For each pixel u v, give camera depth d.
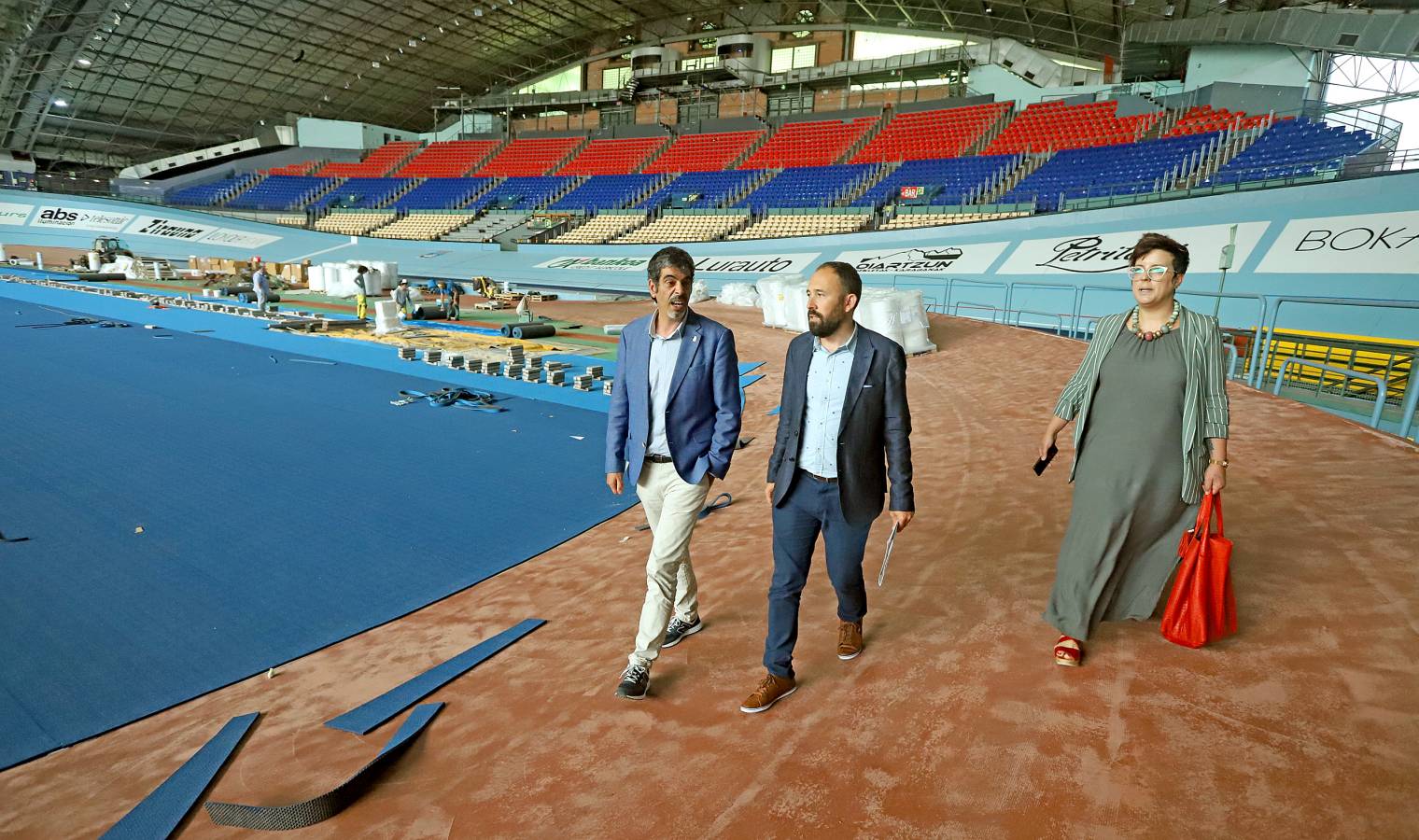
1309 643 2.72
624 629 3.97
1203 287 17.17
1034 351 12.03
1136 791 2.09
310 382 11.81
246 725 3.32
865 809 2.19
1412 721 2.23
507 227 37.31
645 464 3.11
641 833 2.25
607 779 2.56
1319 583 3.14
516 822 2.39
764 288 17.92
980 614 3.37
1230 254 8.05
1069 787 2.15
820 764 2.45
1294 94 25.86
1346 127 21.77
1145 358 2.59
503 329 17.03
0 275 26.92
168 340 15.30
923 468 6.36
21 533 5.76
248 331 16.62
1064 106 32.09
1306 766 2.10
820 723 2.70
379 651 4.13
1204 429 2.56
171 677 3.90
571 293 27.73
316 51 42.12
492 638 4.05
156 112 44.09
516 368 12.25
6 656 4.07
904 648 3.17
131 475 7.17
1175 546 2.74
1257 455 5.07
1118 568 2.74
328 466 7.64
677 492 3.05
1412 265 15.08
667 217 33.78
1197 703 2.46
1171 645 2.84
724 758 2.58
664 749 2.71
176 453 7.91
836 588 2.99
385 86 48.66
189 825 2.62
